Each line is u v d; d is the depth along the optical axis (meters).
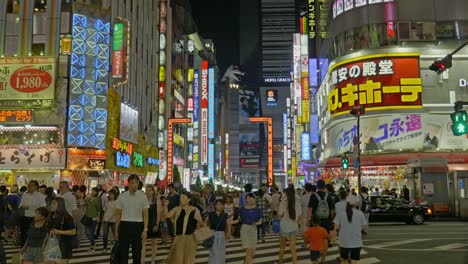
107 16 37.22
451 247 15.53
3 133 34.38
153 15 59.28
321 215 11.56
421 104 37.94
